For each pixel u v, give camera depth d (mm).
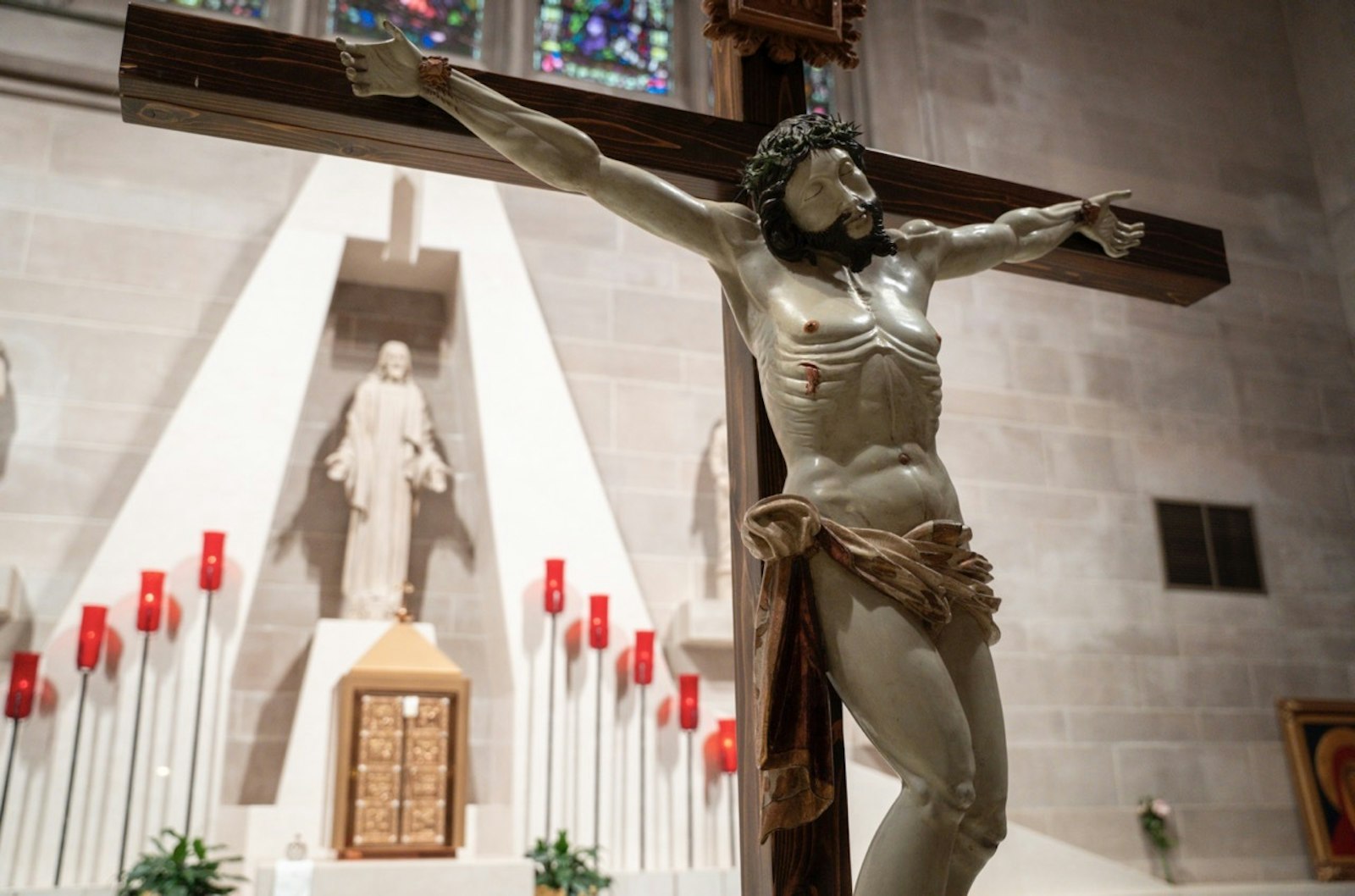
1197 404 8672
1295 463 8797
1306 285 9336
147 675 5785
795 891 2146
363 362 7250
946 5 8930
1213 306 9000
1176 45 9617
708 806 6465
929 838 1997
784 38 2797
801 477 2180
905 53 8703
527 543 6598
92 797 5539
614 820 6270
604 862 6172
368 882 5102
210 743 5781
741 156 2666
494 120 2297
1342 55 9602
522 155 2316
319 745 5930
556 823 6152
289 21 7660
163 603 5898
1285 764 7977
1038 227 2846
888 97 8562
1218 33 9836
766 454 2428
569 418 6949
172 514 6082
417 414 6855
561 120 2516
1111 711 7648
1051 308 8508
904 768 2041
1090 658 7727
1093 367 8469
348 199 7074
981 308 8312
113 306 6652
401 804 5613
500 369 6930
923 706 1998
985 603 2162
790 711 2053
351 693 5719
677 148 2613
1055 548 7898
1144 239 3090
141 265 6770
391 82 2277
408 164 2553
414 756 5703
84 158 6836
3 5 6914
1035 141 8812
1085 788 7402
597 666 6492
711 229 2398
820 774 2025
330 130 2404
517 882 5297
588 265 7613
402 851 5535
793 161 2342
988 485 7879
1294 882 7672
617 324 7547
